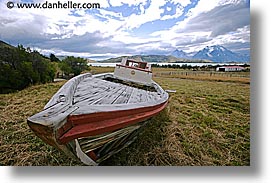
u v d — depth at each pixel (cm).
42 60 596
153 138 317
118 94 268
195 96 510
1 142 295
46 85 557
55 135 138
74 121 151
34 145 294
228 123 369
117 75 472
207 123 371
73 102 199
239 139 330
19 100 445
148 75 467
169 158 296
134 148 298
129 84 469
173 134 330
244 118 390
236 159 301
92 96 235
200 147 313
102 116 167
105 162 285
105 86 310
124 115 194
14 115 369
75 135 152
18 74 523
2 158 277
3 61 536
